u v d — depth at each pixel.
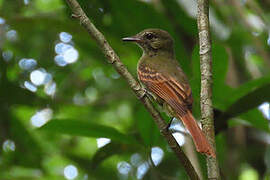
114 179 13.34
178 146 7.34
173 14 12.91
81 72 15.48
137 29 12.49
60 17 13.30
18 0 13.85
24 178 13.03
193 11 12.80
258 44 13.61
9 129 13.01
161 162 11.94
